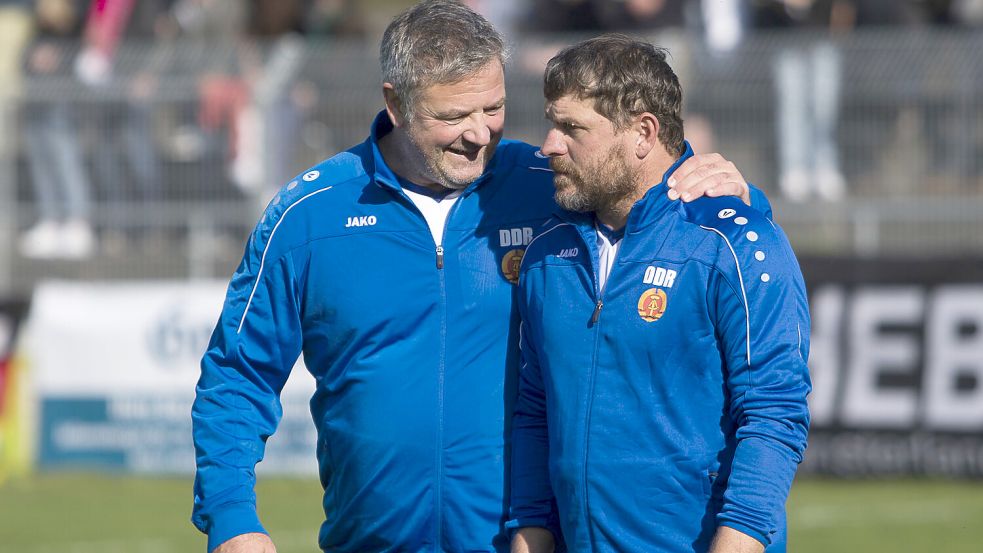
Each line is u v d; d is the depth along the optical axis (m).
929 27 38.72
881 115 32.03
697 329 10.81
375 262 12.12
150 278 35.00
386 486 12.13
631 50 10.98
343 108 33.78
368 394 12.10
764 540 10.35
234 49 35.00
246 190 34.28
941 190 31.77
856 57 32.12
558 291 11.30
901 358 30.48
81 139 35.09
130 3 38.84
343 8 41.94
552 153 11.02
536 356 11.71
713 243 10.77
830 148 32.31
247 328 12.25
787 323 10.68
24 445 34.84
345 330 12.16
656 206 10.97
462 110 11.34
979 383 29.83
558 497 11.32
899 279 30.64
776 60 32.31
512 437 11.98
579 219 11.32
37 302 34.88
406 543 12.18
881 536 25.47
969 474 29.89
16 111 35.25
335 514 12.57
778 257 10.74
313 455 32.88
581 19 37.66
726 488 10.74
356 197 12.25
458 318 12.09
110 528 28.12
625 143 10.92
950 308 30.17
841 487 30.30
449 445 12.04
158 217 34.88
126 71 35.12
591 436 10.99
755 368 10.62
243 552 11.42
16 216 35.53
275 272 12.20
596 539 11.05
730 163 11.48
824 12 37.41
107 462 34.44
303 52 34.22
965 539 25.09
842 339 30.95
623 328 10.89
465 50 11.26
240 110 34.12
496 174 12.41
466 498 12.05
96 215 35.22
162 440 34.09
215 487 11.78
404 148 12.04
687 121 32.50
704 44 32.78
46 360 34.72
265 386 12.41
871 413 30.62
